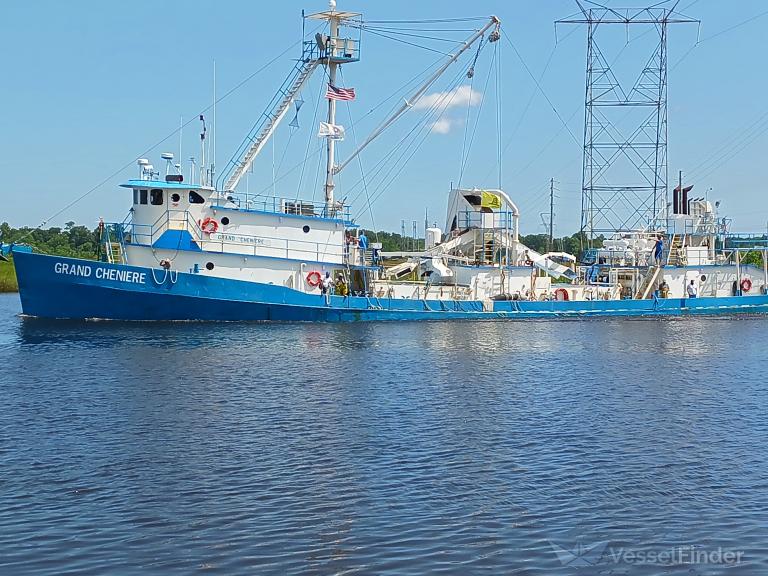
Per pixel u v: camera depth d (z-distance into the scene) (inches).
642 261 2915.8
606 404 1321.4
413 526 769.6
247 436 1073.5
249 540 733.9
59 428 1104.8
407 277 2839.6
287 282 2309.3
